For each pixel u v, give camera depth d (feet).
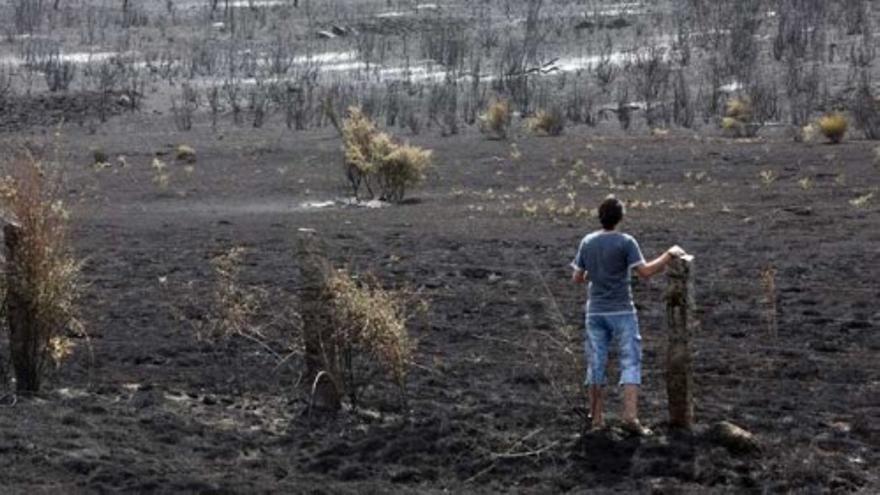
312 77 223.92
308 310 42.75
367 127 122.72
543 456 37.55
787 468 36.40
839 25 235.40
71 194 123.34
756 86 186.60
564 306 60.95
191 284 68.23
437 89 199.62
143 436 39.04
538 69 224.12
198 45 259.60
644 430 38.81
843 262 72.28
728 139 151.74
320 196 121.29
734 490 35.12
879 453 38.55
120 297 64.95
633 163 130.93
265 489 34.47
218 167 143.95
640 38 244.83
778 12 243.81
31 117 197.47
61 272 43.80
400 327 43.39
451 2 290.76
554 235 86.94
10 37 265.95
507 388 46.19
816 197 104.32
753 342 53.36
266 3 298.15
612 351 50.26
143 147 163.32
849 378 47.55
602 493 34.88
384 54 248.52
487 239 85.40
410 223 96.89
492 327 56.75
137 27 279.08
